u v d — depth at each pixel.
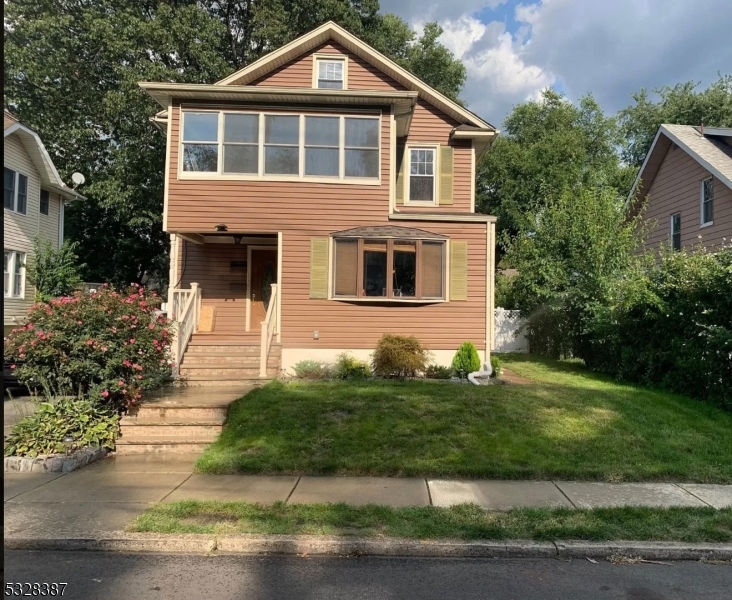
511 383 11.71
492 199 28.88
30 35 22.58
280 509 5.48
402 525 5.12
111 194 24.02
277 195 12.76
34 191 21.34
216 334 13.12
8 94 22.80
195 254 14.97
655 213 20.59
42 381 8.47
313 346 12.77
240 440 7.60
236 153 12.73
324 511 5.41
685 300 10.71
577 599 4.02
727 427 8.43
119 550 4.82
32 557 4.68
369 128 12.99
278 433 7.75
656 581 4.32
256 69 15.30
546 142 26.70
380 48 28.66
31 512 5.50
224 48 26.69
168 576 4.32
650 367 11.54
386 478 6.65
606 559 4.73
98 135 25.95
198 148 12.71
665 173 19.88
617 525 5.18
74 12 23.38
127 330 8.69
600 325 13.39
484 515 5.40
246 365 11.40
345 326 12.84
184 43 22.25
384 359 12.16
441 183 15.45
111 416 8.36
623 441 7.61
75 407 7.91
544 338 19.50
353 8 27.84
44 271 19.58
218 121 12.70
